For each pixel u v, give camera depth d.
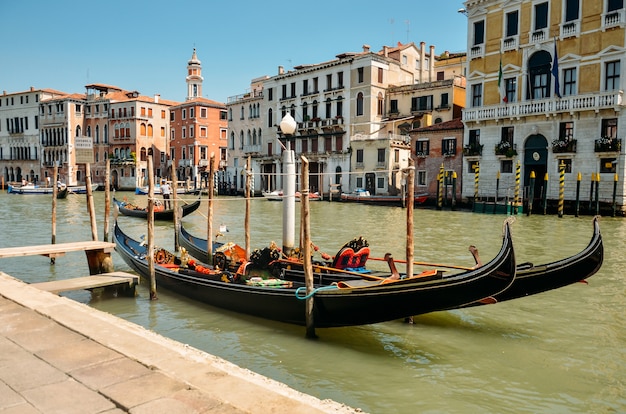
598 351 7.18
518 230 21.45
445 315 8.80
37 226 23.30
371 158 43.25
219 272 9.65
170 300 9.84
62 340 5.09
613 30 26.72
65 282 9.59
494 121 32.00
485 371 6.50
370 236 19.77
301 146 50.41
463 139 34.53
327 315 7.55
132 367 4.36
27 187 54.19
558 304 9.48
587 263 7.88
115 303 9.62
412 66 49.41
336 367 6.62
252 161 55.25
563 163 26.84
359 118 45.12
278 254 9.66
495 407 5.54
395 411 5.44
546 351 7.18
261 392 3.87
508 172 31.72
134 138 62.53
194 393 3.84
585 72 27.94
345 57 47.91
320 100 48.56
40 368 4.36
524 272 7.85
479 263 8.42
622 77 26.42
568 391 5.94
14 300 6.66
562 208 26.80
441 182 33.22
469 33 33.41
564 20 28.64
